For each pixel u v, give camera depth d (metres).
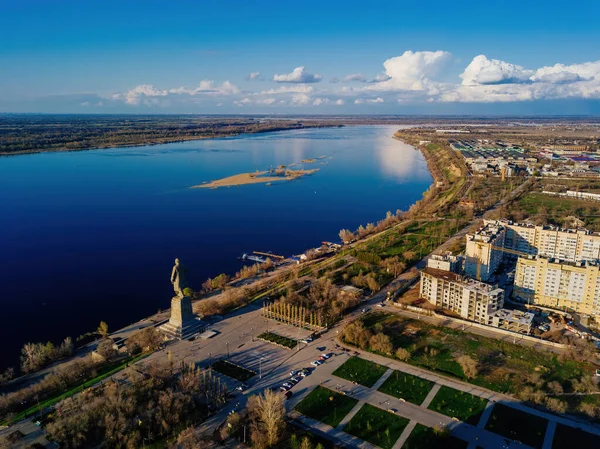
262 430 197.50
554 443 192.75
